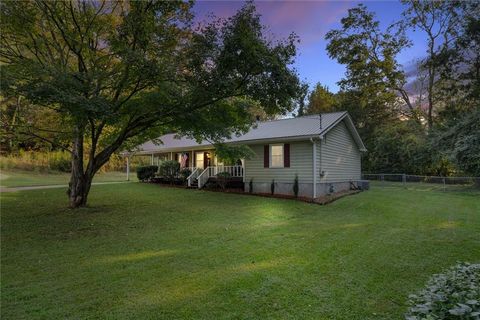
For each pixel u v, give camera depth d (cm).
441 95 2436
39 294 394
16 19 886
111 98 1005
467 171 1703
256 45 797
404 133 2423
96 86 884
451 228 726
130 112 986
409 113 2778
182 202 1245
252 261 511
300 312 337
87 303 366
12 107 1146
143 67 800
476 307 192
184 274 456
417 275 436
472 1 2189
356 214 950
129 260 529
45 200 1284
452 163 1786
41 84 701
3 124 1035
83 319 329
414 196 1376
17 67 771
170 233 727
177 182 1966
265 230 745
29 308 356
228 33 816
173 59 872
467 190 1584
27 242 656
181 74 880
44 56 1008
